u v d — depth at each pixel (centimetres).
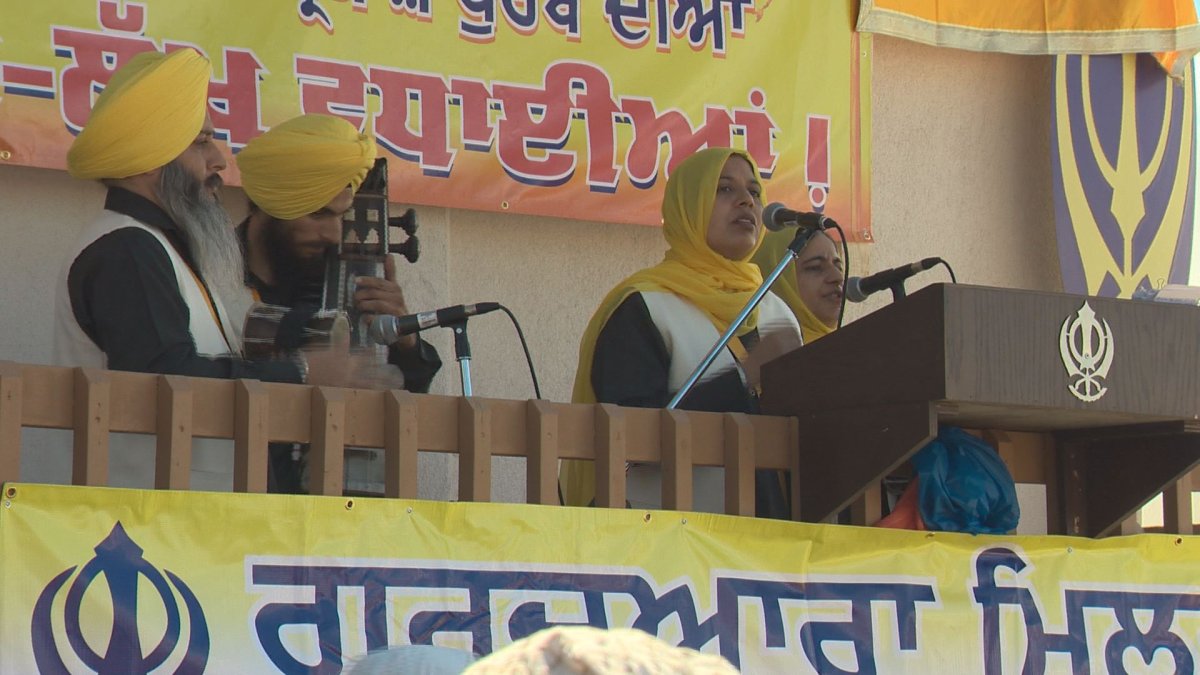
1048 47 698
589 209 600
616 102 607
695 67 623
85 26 517
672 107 617
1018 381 365
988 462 402
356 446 346
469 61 582
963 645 390
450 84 578
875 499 395
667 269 482
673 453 376
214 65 536
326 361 404
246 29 542
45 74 511
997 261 703
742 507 384
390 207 573
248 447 324
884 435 373
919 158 691
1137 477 427
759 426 393
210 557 313
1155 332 385
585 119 601
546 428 359
